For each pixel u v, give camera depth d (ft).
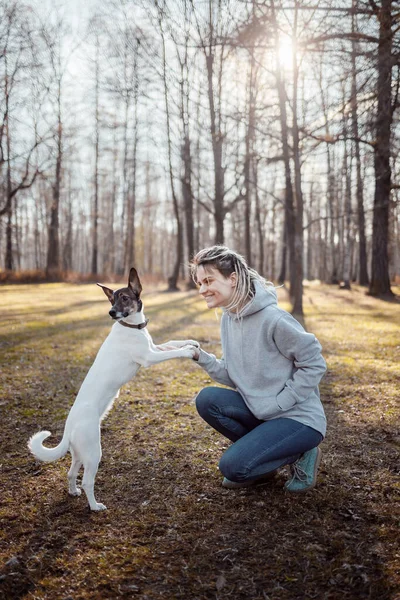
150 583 7.32
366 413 14.76
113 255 137.08
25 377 20.01
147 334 10.71
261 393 9.34
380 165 43.70
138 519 9.14
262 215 147.23
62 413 15.61
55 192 99.86
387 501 9.46
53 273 95.40
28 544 8.46
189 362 23.06
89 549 8.24
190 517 9.14
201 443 12.80
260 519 8.97
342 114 35.68
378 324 33.53
